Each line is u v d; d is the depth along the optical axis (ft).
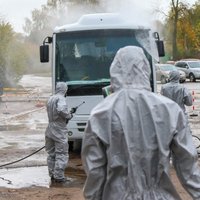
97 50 47.09
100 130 12.35
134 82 12.84
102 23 47.29
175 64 178.50
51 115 36.35
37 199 31.50
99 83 46.37
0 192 33.40
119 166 12.24
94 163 12.30
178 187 32.96
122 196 12.20
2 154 48.47
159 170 12.21
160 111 12.43
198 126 67.41
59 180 36.50
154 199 12.16
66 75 46.93
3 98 118.93
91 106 46.14
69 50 47.32
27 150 50.55
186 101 41.29
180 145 12.32
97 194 12.42
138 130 12.31
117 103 12.59
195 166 12.49
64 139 36.37
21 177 38.65
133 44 47.01
